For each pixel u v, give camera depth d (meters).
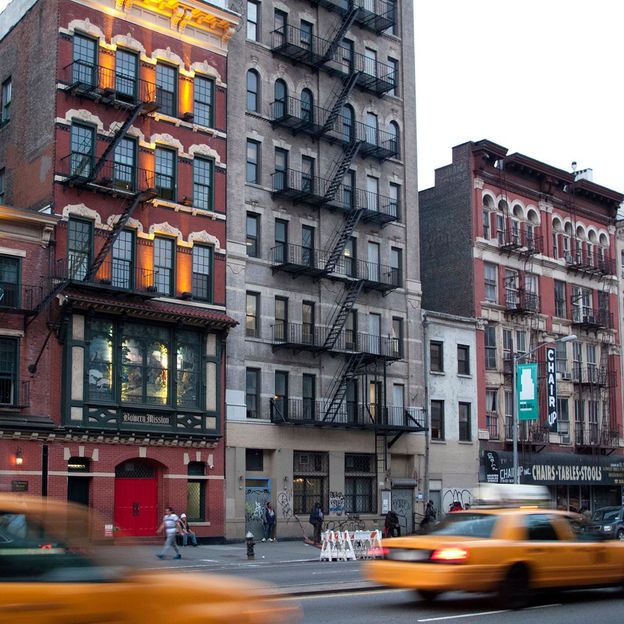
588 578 17.38
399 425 47.38
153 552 34.28
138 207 38.94
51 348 35.44
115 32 39.19
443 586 15.60
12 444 33.94
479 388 52.78
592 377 59.81
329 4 48.00
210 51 42.66
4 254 34.81
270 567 28.78
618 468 59.22
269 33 45.84
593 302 61.88
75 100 37.69
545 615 15.61
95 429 35.81
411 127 51.91
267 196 44.47
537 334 56.88
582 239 61.72
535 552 16.61
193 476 39.31
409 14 52.97
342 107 48.38
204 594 9.09
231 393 41.25
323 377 45.41
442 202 55.78
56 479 34.88
